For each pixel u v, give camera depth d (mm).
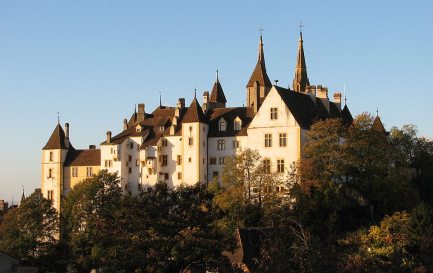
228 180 118125
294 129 126812
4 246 120812
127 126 164500
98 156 167000
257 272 49000
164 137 150750
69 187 168625
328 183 106688
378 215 107375
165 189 75312
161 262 69875
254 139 130500
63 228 130875
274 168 127875
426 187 133875
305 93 140500
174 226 71500
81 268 105875
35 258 117750
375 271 52719
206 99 153250
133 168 155000
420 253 72750
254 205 109812
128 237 70250
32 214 125500
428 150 148500
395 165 124938
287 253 49312
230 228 99875
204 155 145250
